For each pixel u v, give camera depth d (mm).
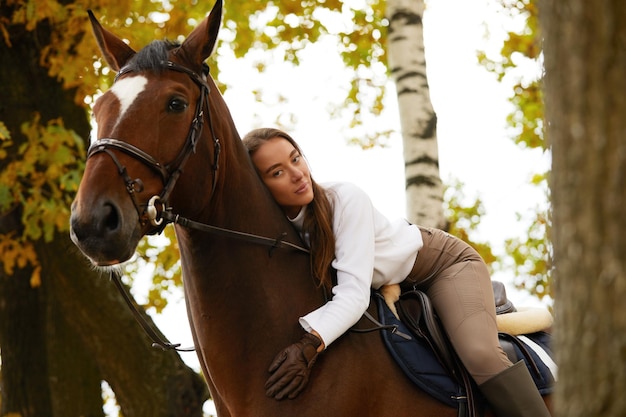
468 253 5512
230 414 5152
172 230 12641
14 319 12016
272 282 5047
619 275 3035
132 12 12273
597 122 3088
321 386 4855
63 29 11523
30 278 12062
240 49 13469
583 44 3109
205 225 4930
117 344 10773
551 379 5438
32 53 11969
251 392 4926
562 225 3180
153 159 4668
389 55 10852
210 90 5078
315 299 5105
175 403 10508
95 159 4602
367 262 5039
